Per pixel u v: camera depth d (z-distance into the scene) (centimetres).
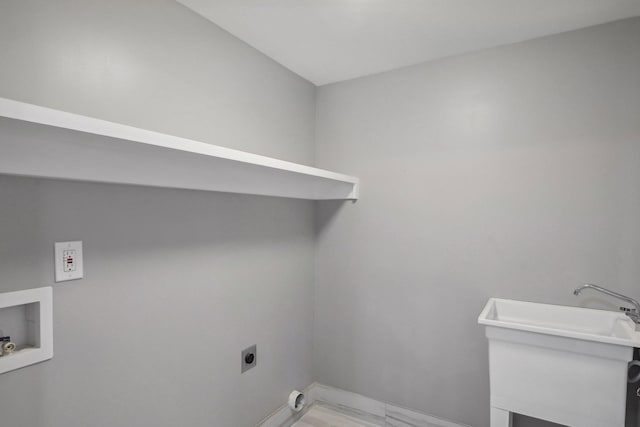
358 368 226
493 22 161
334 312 234
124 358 129
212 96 163
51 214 109
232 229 176
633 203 155
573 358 138
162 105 140
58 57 108
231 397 176
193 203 156
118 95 125
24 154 86
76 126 86
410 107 208
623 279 156
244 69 181
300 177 182
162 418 143
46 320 107
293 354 222
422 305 204
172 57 144
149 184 124
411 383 207
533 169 175
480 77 188
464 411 192
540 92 174
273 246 204
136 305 133
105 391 123
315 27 167
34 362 104
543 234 173
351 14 155
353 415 226
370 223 221
